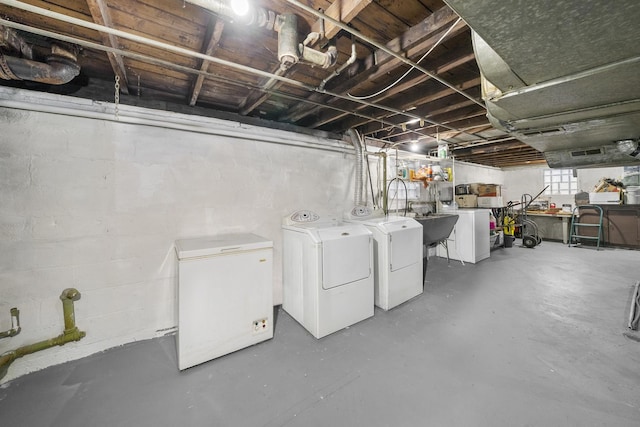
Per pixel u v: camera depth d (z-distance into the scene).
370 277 2.47
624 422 1.27
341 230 2.36
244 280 1.96
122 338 2.03
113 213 1.98
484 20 0.89
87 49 1.67
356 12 1.25
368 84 2.16
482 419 1.32
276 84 2.13
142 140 2.08
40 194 1.75
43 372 1.72
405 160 4.36
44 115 1.75
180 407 1.44
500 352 1.87
